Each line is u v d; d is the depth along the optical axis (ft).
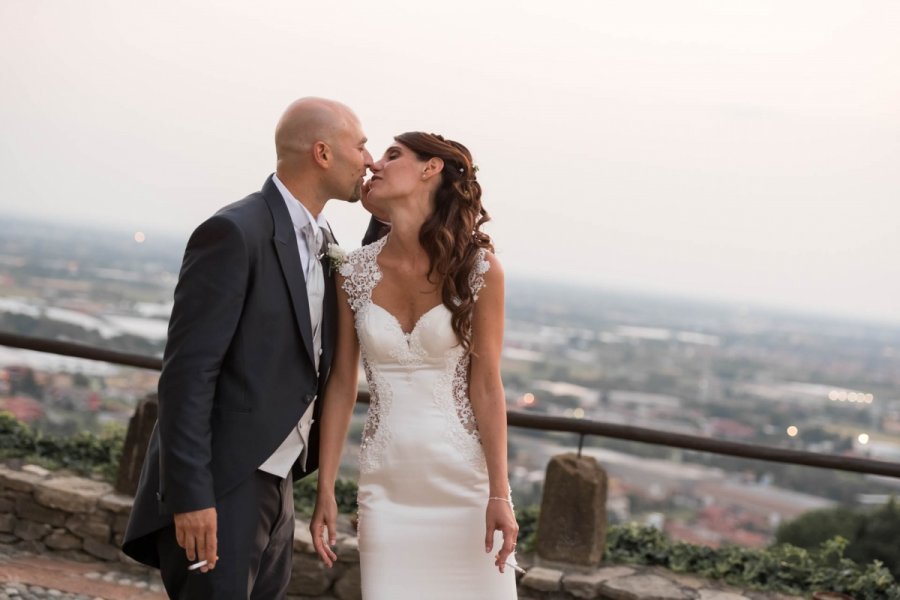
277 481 8.56
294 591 13.37
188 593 8.16
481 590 8.97
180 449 7.75
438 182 8.93
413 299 9.04
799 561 14.58
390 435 9.02
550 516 13.92
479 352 8.97
